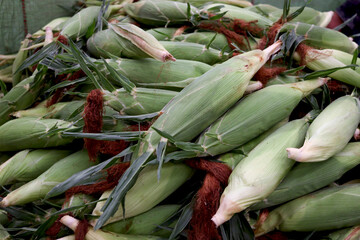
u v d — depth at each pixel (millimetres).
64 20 896
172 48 693
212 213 543
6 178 653
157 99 599
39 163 658
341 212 565
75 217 578
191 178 609
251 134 571
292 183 573
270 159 543
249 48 731
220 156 581
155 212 584
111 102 584
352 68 635
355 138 614
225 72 563
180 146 533
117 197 512
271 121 576
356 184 590
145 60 644
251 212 603
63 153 675
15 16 933
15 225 638
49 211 629
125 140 549
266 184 529
